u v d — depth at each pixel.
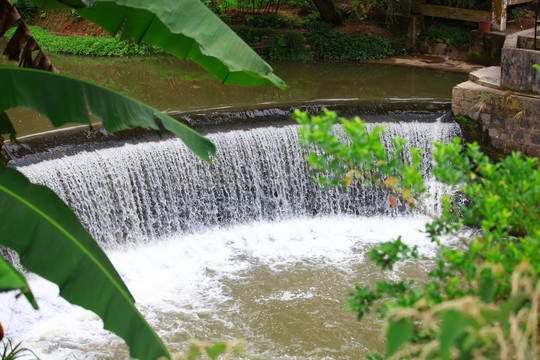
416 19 19.47
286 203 11.82
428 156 11.98
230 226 11.45
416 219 11.73
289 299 9.14
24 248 3.80
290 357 7.88
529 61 10.93
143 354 4.02
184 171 10.89
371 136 2.97
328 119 2.92
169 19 3.99
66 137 10.52
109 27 4.54
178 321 8.65
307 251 10.68
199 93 15.47
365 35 19.83
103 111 4.39
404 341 2.30
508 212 2.85
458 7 18.83
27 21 25.59
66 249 3.90
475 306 2.11
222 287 9.53
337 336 8.27
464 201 11.23
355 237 11.16
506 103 11.27
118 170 10.20
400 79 16.75
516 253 2.67
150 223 10.72
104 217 10.27
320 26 20.48
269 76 4.16
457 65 18.11
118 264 10.11
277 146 11.49
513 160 3.07
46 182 9.49
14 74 4.21
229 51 4.08
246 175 11.45
